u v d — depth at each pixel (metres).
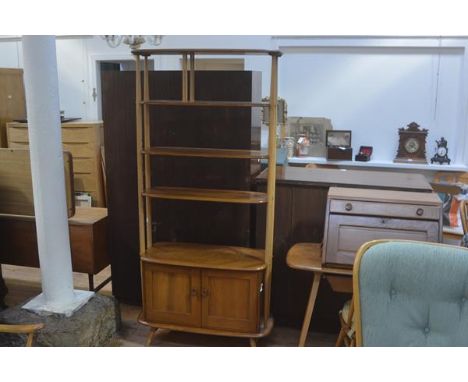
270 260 2.61
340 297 2.84
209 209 2.96
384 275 1.60
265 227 2.89
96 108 5.34
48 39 2.38
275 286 2.92
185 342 2.82
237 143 2.83
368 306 1.62
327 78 4.76
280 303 2.94
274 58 2.38
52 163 2.48
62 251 2.60
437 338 1.58
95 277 3.83
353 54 4.67
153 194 2.65
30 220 3.22
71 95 5.38
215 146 2.87
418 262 1.58
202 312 2.63
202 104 2.49
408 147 4.62
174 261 2.60
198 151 2.68
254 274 2.53
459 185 3.91
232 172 2.87
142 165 2.78
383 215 2.26
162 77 2.87
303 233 2.81
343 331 2.17
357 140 4.81
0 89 4.52
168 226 3.04
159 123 2.92
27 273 3.90
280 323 2.99
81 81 5.31
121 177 3.10
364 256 1.62
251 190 2.90
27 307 2.62
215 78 2.78
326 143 4.81
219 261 2.62
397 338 1.60
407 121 4.67
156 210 3.03
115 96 2.99
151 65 5.06
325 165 4.70
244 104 2.45
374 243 1.65
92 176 4.43
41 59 2.37
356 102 4.75
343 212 2.30
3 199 3.23
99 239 3.25
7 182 3.20
